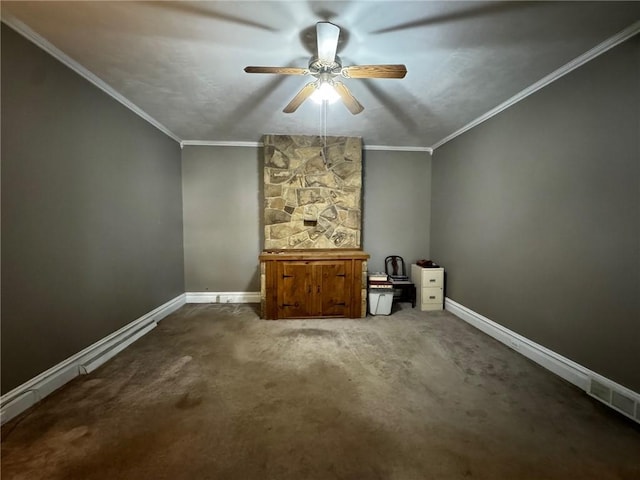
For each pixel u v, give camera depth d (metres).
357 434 1.64
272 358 2.55
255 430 1.67
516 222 2.72
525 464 1.45
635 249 1.76
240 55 2.10
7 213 1.74
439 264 4.21
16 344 1.80
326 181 3.97
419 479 1.36
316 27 1.71
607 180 1.91
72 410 1.83
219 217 4.32
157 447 1.54
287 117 3.30
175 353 2.65
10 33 1.74
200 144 4.24
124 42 1.94
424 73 2.31
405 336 3.05
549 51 2.00
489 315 3.11
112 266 2.70
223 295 4.35
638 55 1.73
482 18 1.69
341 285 3.60
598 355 1.97
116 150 2.74
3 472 1.38
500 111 2.92
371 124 3.50
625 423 1.73
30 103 1.87
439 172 4.22
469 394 2.02
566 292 2.21
